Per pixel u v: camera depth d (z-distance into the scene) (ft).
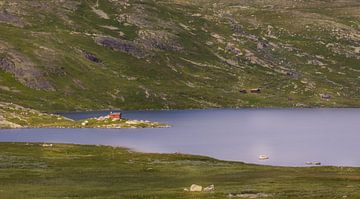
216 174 312.29
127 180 278.05
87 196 219.20
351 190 233.76
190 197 213.25
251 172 324.80
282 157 471.62
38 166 339.57
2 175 290.97
